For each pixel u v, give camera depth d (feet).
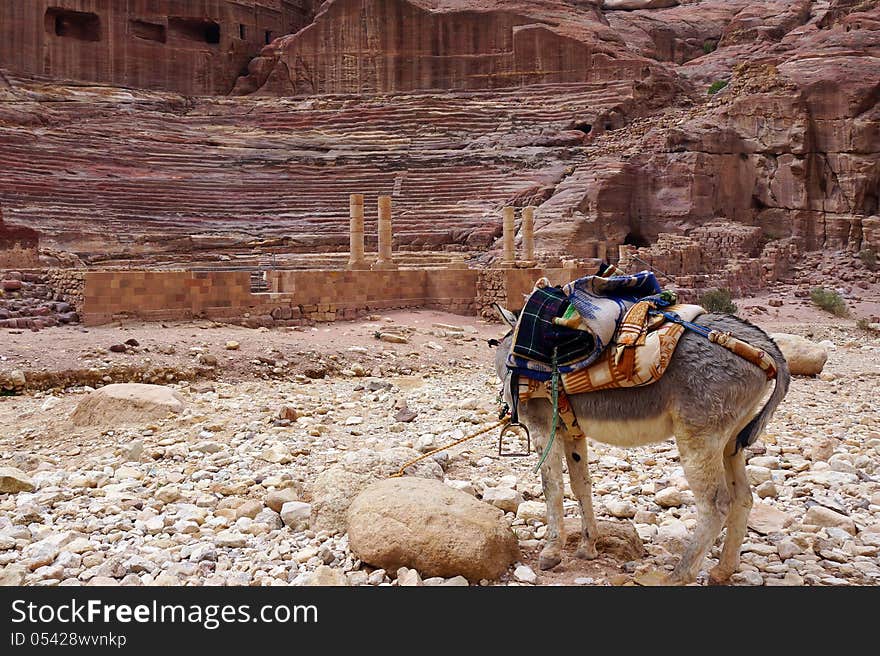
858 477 28.71
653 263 123.13
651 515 23.44
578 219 138.82
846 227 154.71
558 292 18.62
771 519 22.86
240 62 226.17
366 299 81.61
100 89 195.31
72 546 20.52
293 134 196.24
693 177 149.07
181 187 159.53
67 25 203.41
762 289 138.10
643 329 17.03
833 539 21.61
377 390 49.29
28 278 72.02
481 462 30.19
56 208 140.56
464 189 161.68
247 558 20.25
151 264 123.75
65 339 55.98
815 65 161.99
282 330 69.87
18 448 34.04
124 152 167.94
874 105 155.33
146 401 38.17
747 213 159.33
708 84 220.43
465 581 18.08
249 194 163.53
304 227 149.89
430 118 195.31
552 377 17.93
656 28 249.34
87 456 32.04
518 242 136.05
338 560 19.83
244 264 123.54
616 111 189.06
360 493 20.99
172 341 57.21
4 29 188.44
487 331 78.59
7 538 21.09
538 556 20.13
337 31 215.92
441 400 44.86
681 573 17.25
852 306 122.62
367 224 152.25
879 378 57.93
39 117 173.06
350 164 175.22
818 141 157.89
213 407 41.29
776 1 253.65
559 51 203.72
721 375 16.49
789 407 44.04
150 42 211.82
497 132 188.85
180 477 27.91
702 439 16.61
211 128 192.65
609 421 17.58
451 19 211.41
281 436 34.40
